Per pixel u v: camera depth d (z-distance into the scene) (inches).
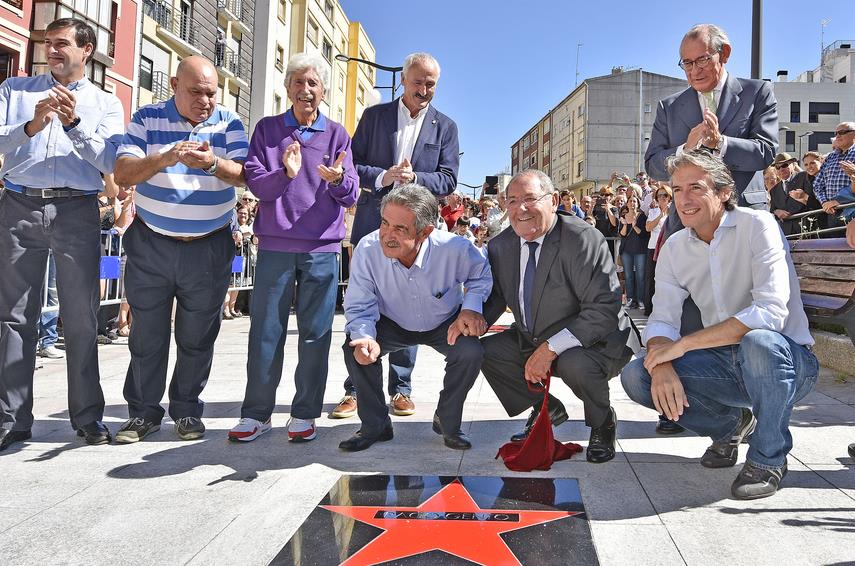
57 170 125.3
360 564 73.2
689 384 105.6
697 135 123.3
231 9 1047.0
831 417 140.8
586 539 79.7
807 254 143.2
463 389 122.4
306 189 131.5
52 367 217.8
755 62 318.0
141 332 131.0
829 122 2278.5
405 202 116.3
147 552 77.4
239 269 399.2
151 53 861.2
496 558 74.5
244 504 93.2
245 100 1095.0
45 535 82.6
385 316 132.6
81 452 121.3
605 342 114.8
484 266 131.3
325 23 1369.3
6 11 642.8
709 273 107.0
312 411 129.8
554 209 119.2
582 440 129.2
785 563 73.4
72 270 126.3
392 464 113.0
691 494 96.3
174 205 127.8
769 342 93.5
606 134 2229.3
